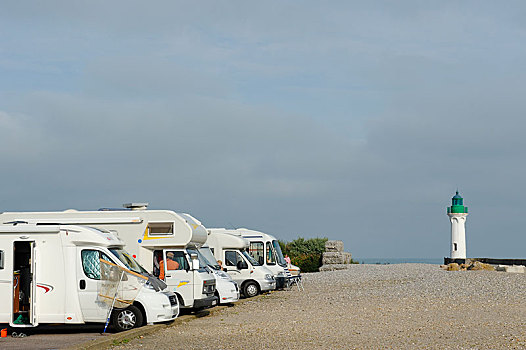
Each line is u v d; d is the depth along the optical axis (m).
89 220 19.88
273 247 30.62
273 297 26.83
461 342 13.79
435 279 33.59
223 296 22.16
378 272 41.50
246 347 13.30
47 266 15.75
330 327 16.69
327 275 40.41
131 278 15.95
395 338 14.53
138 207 20.22
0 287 15.62
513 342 13.68
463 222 61.25
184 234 19.47
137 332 14.88
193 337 14.84
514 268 41.78
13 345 13.73
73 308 15.64
